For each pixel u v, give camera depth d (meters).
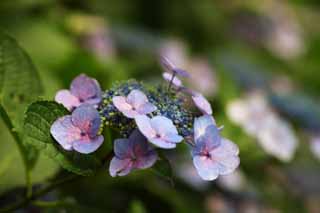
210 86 1.42
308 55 2.13
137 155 0.69
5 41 0.81
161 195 1.07
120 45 1.51
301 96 1.64
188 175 1.12
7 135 0.87
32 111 0.70
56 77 1.13
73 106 0.72
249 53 1.94
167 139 0.67
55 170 0.85
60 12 1.35
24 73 0.82
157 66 1.34
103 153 0.82
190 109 0.75
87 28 1.34
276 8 2.05
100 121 0.70
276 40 1.98
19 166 0.86
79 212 0.82
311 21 2.35
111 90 0.73
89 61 1.20
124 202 1.07
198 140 0.70
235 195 1.17
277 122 1.16
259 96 1.38
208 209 1.13
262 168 1.20
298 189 1.27
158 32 1.84
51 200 0.87
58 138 0.69
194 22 1.95
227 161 0.70
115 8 1.79
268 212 1.21
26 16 1.27
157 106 0.71
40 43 1.22
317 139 1.25
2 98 0.82
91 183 1.04
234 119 1.15
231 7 2.01
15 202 0.87
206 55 1.81
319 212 1.30
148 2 1.88
